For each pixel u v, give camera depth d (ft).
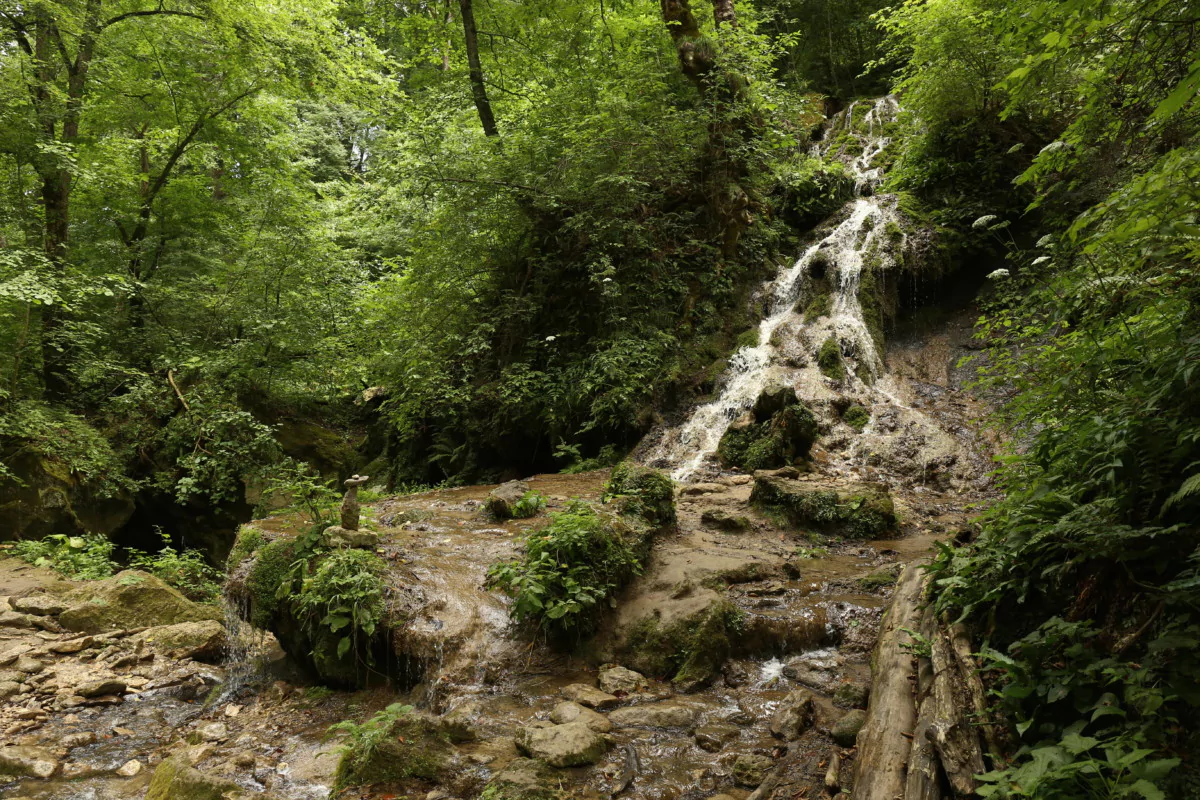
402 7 57.88
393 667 16.98
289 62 49.37
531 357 45.03
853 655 15.75
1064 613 10.93
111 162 50.65
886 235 44.39
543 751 12.24
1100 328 13.82
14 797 13.51
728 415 37.40
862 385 38.32
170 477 43.09
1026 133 43.09
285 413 53.06
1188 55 11.38
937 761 9.61
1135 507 10.67
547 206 43.73
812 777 11.20
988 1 33.78
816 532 24.21
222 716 16.87
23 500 36.09
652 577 18.74
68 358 44.88
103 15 46.47
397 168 48.29
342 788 12.19
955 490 30.07
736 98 46.57
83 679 20.29
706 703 14.33
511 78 55.16
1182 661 8.61
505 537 22.79
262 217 53.06
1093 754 8.55
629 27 52.03
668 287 44.14
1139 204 10.57
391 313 49.52
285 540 20.26
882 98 62.64
